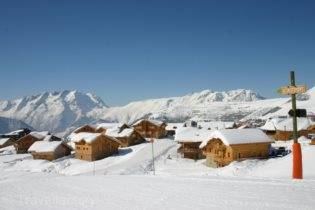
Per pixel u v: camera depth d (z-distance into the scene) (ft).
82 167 277.44
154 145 330.75
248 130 244.01
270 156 237.66
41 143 339.98
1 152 437.17
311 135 321.11
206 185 58.49
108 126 442.91
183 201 48.16
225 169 207.21
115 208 46.44
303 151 163.94
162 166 258.16
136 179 70.23
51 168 289.12
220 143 238.27
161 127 435.94
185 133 296.51
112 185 64.39
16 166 311.27
